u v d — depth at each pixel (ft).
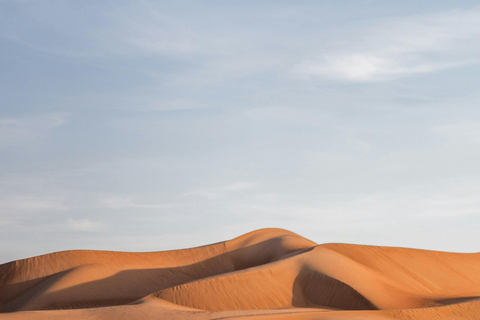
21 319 114.52
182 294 154.40
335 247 217.36
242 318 111.24
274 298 163.63
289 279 175.63
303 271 180.24
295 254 203.31
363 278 176.65
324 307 162.20
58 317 116.78
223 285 161.58
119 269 220.64
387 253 223.71
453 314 143.43
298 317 117.70
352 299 161.17
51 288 193.67
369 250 222.07
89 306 189.06
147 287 213.87
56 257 220.64
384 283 183.62
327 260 185.57
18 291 204.95
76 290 195.52
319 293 168.86
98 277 208.13
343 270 178.19
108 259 226.99
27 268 214.07
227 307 153.89
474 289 208.85
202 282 160.15
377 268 208.23
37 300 186.50
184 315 117.80
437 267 223.51
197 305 152.05
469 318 143.43
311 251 195.93
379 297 163.43
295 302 165.58
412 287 196.03
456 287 207.72
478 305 150.20
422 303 170.50
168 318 115.03
